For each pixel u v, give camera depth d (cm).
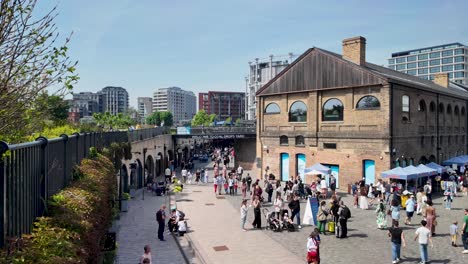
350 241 1588
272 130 3541
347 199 2547
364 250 1462
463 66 14225
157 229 1842
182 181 3678
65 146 886
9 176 481
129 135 2811
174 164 4916
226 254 1439
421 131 3131
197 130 4878
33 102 561
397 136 2773
